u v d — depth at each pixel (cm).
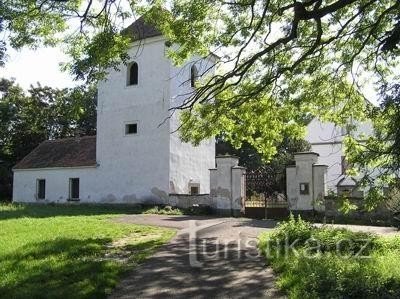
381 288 755
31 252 1146
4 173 4522
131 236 1515
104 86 3325
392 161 894
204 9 1347
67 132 5172
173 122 3039
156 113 3088
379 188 985
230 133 1800
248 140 1816
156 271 980
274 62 1461
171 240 1408
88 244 1280
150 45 3148
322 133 3662
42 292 804
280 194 2378
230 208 2459
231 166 2494
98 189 3288
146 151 3100
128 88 3222
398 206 1012
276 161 3067
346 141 1109
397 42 750
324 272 848
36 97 5062
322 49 1395
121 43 1120
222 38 1427
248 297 790
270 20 1345
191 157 3200
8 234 1509
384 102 845
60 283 865
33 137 4847
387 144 922
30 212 2550
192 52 1488
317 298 741
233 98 1546
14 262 1038
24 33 1141
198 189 3247
